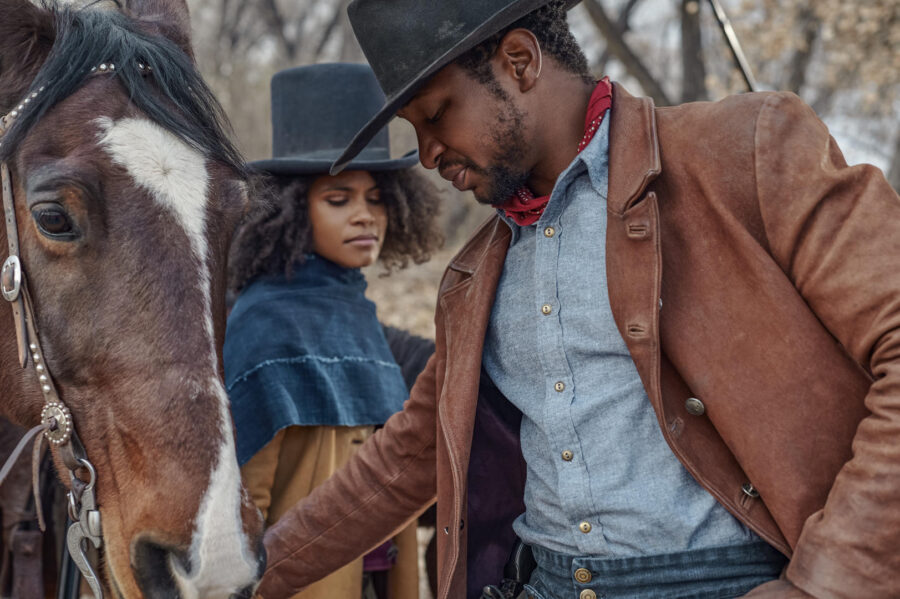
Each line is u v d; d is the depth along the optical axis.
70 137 1.50
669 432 1.38
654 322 1.38
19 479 2.24
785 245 1.33
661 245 1.42
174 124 1.54
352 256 2.39
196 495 1.39
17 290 1.53
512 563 1.71
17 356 1.61
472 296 1.63
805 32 9.52
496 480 1.75
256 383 2.15
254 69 15.26
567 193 1.53
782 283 1.33
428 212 2.75
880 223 1.26
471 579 1.76
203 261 1.50
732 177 1.38
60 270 1.48
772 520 1.37
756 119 1.40
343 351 2.26
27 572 2.24
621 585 1.43
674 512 1.41
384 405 2.27
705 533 1.42
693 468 1.39
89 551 2.11
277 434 2.13
